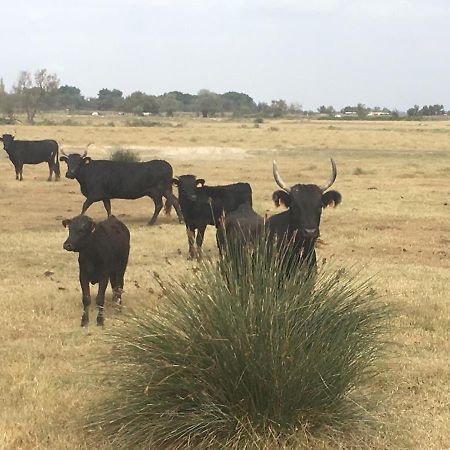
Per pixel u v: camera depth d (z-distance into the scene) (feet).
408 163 115.55
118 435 18.83
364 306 21.11
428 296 34.71
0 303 33.01
